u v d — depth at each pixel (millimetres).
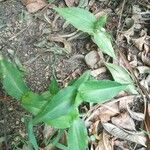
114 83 181
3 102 235
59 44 256
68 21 248
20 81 203
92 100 182
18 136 229
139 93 245
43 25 260
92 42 256
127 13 270
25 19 260
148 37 261
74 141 195
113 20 268
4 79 203
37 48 253
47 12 264
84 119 233
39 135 230
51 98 183
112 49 244
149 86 248
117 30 262
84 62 252
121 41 260
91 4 270
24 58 249
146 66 252
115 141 232
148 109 240
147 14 270
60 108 173
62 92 174
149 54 256
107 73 249
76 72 249
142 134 235
